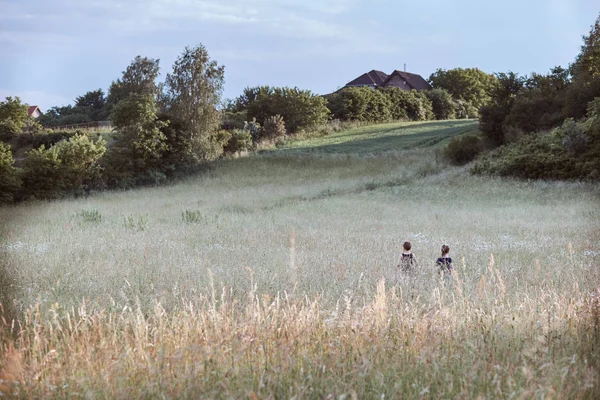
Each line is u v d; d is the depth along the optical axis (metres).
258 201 36.28
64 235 20.44
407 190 37.66
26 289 10.14
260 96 80.81
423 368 5.31
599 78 45.88
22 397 4.87
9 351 5.57
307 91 79.00
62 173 44.75
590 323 6.64
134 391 4.86
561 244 17.64
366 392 4.86
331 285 10.96
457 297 8.44
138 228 23.00
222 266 13.21
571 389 4.81
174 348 5.76
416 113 92.31
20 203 41.28
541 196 33.22
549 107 47.28
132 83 80.75
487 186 36.69
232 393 4.70
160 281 11.34
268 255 15.12
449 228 22.81
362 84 128.00
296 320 6.48
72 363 5.51
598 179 35.31
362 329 6.30
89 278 11.61
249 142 63.81
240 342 5.72
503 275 12.23
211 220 26.31
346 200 34.72
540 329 6.51
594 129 37.34
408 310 7.13
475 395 4.72
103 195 44.62
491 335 6.23
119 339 6.49
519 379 4.98
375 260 14.39
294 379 5.03
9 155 42.12
